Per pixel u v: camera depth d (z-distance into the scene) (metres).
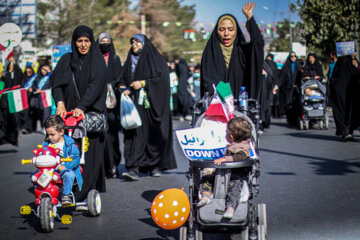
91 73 8.16
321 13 26.39
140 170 11.35
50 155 6.98
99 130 8.06
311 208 7.90
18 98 14.73
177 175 11.26
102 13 44.47
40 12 40.28
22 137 19.47
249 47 7.96
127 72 11.19
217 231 5.67
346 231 6.72
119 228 7.23
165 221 5.81
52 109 18.78
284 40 55.66
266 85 18.66
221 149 6.06
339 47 15.94
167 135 11.09
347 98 15.32
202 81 8.12
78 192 7.86
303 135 17.30
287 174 10.58
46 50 39.38
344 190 9.04
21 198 9.35
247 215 5.61
